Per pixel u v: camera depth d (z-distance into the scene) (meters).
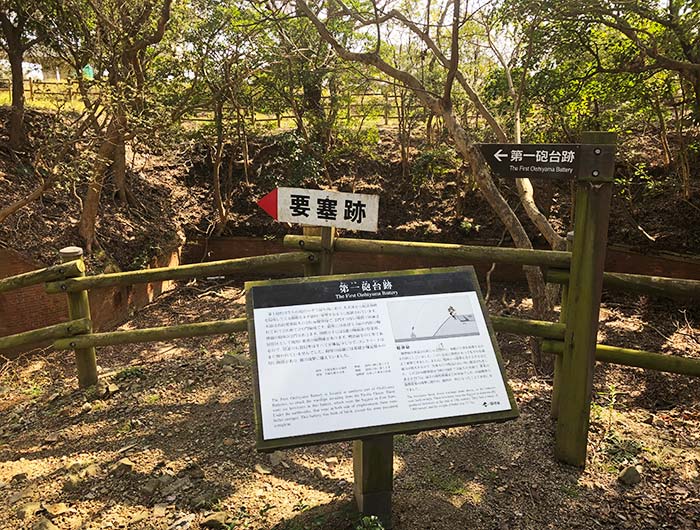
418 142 12.62
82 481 3.07
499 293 9.63
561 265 3.15
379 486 2.43
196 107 9.12
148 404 4.09
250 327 2.28
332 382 2.20
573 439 3.08
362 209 3.36
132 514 2.76
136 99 7.82
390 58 10.85
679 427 3.81
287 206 3.45
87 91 7.24
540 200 10.41
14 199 8.11
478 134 9.81
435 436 3.47
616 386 5.38
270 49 8.99
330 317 2.34
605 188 2.79
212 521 2.61
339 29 9.23
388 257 10.40
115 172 9.84
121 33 7.20
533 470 3.08
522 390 4.13
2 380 5.76
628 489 2.93
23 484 3.14
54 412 4.18
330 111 11.44
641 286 3.12
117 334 4.30
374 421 2.15
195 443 3.44
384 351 2.29
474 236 10.44
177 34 8.43
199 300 9.75
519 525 2.64
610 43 7.21
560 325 3.21
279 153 12.08
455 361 2.31
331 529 2.48
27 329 7.27
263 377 2.18
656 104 8.13
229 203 11.05
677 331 7.37
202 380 4.46
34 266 7.34
